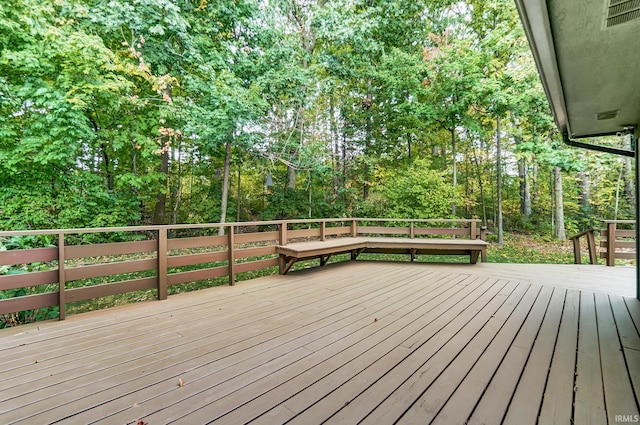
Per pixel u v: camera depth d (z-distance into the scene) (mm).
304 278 4168
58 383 1655
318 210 9547
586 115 2980
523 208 11578
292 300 3186
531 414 1397
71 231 2689
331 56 8234
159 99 6426
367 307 2957
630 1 1255
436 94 8664
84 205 6418
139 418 1371
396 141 10078
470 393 1562
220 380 1688
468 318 2660
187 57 6594
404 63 8727
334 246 4559
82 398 1521
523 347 2104
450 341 2197
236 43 7586
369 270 4684
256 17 7414
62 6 5285
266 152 7746
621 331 2381
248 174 10578
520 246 8945
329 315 2740
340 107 10016
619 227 10008
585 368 1823
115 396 1539
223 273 3770
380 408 1438
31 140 5371
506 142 10477
